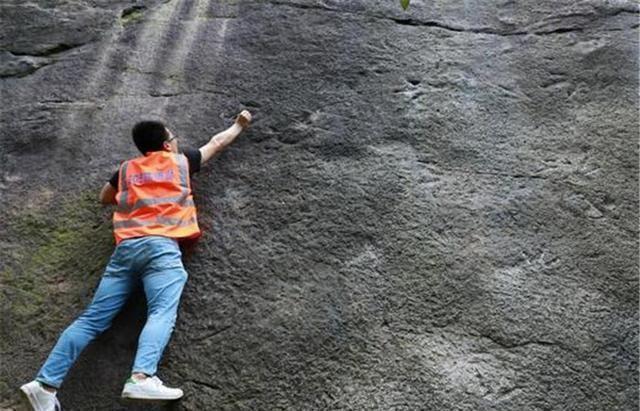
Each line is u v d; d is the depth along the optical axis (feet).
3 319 10.84
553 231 11.66
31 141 13.61
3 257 11.68
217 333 10.32
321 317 10.41
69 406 9.70
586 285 10.86
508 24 16.03
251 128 13.25
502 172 12.61
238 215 11.85
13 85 14.89
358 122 13.41
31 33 16.06
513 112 13.79
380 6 16.24
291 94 13.99
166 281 9.79
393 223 11.67
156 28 15.99
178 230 10.36
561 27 15.81
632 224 11.80
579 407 9.43
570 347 10.05
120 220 10.43
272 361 9.96
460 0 16.70
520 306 10.54
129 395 8.86
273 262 11.18
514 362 9.88
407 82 14.30
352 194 12.10
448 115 13.62
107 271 10.18
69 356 9.32
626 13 16.07
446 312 10.48
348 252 11.28
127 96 14.30
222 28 15.79
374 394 9.57
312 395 9.61
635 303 10.65
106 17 16.44
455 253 11.27
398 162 12.68
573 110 13.87
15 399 9.96
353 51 15.01
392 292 10.73
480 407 9.41
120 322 10.46
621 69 14.62
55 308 10.93
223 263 11.19
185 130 13.42
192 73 14.65
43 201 12.51
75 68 15.08
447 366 9.84
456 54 15.10
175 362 10.00
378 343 10.11
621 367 9.86
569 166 12.73
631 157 12.88
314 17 15.94
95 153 13.21
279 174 12.46
